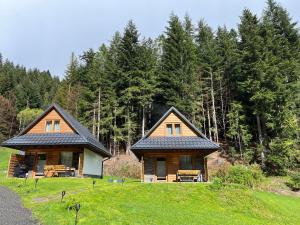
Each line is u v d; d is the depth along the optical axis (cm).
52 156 3158
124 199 1873
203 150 2978
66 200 1614
